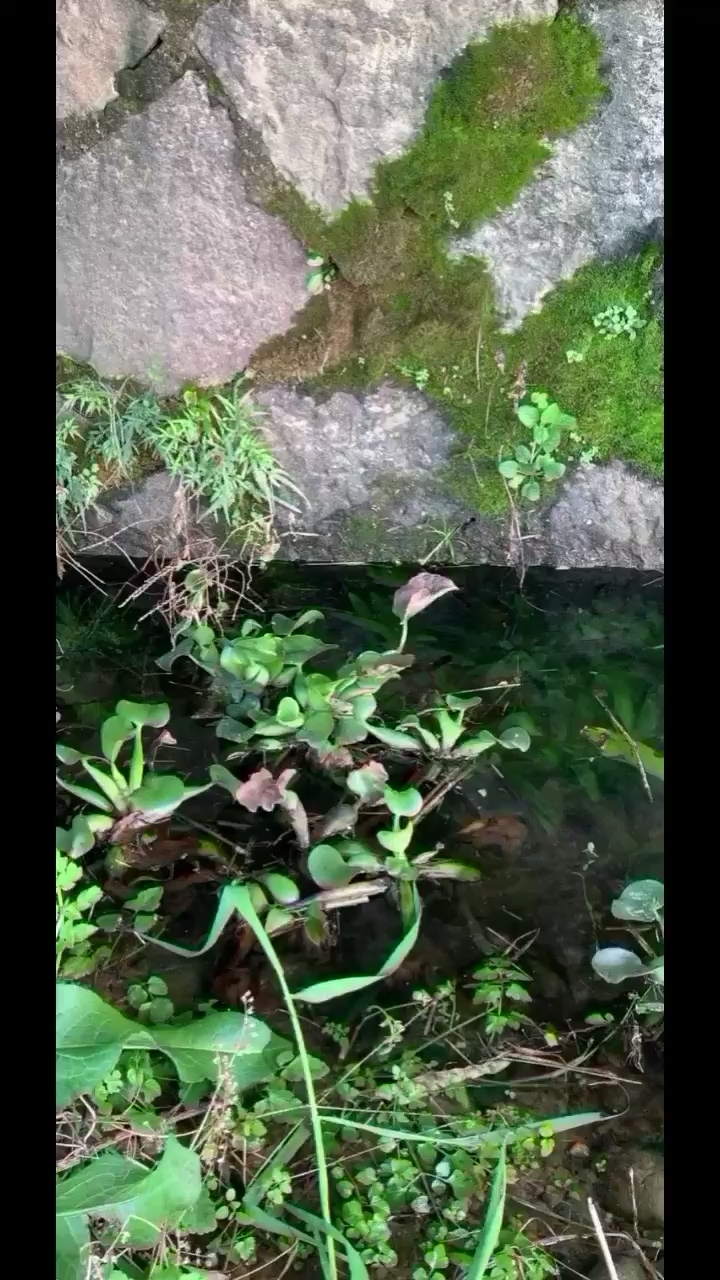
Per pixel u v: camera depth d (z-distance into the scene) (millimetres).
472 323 1573
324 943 1155
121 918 1167
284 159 1524
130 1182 849
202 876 1229
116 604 1704
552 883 1239
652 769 1403
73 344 1628
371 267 1555
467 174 1502
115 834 1259
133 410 1634
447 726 1375
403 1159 944
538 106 1466
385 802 1269
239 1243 877
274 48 1459
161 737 1386
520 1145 951
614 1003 1099
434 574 1641
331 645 1507
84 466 1676
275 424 1659
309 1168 947
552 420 1570
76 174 1544
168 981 1106
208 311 1611
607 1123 983
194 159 1535
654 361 1573
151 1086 975
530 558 1723
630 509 1654
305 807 1334
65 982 1068
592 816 1336
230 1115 947
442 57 1450
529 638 1645
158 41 1473
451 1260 872
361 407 1639
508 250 1546
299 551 1747
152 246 1580
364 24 1432
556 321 1579
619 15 1424
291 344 1624
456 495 1684
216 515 1697
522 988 1091
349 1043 1048
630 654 1608
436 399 1625
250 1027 965
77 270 1591
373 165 1511
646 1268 871
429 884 1238
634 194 1511
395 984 1116
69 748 1317
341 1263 881
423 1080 1007
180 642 1621
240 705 1456
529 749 1438
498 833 1306
